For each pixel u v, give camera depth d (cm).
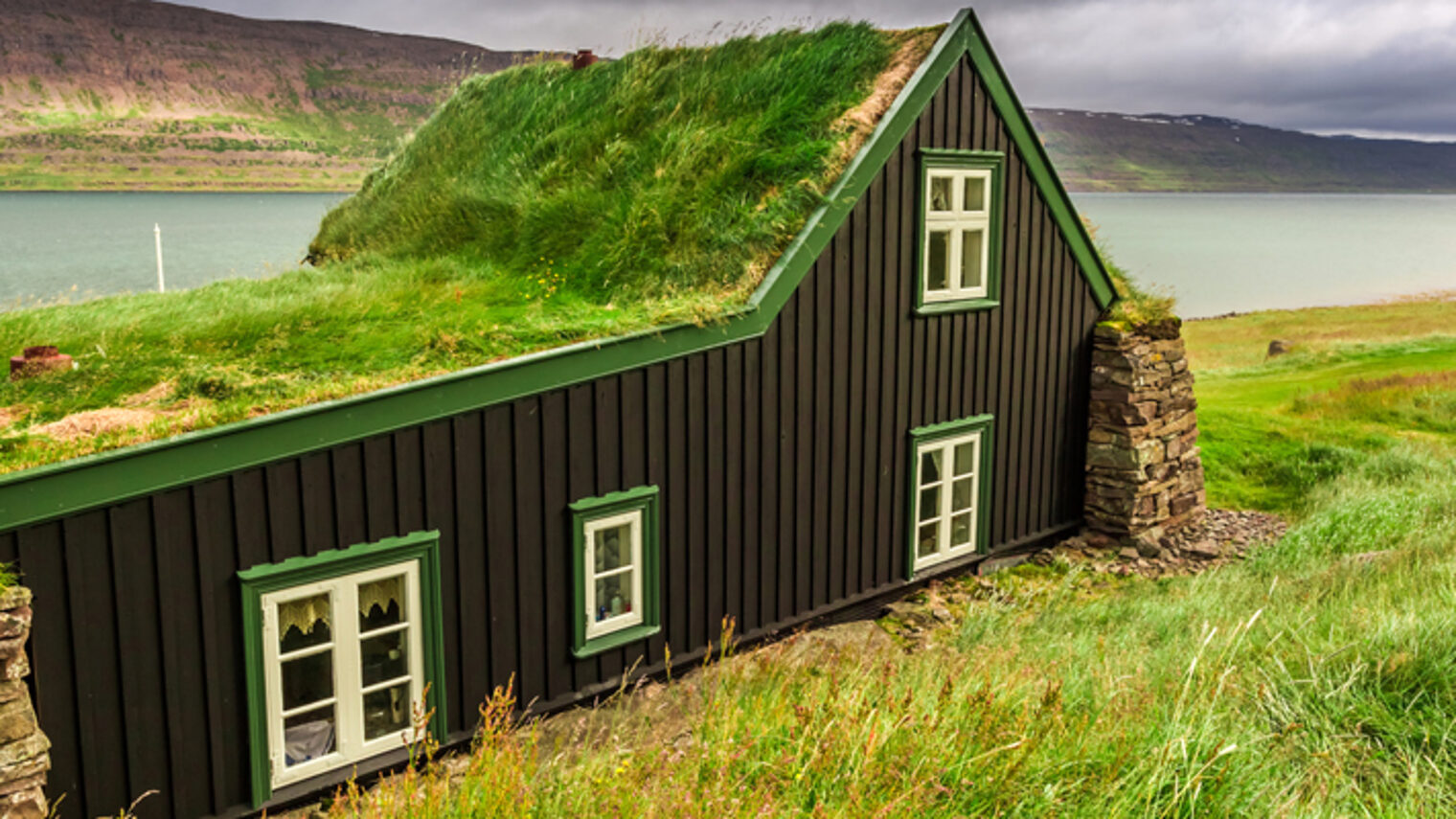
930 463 1187
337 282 1234
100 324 988
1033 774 446
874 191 1020
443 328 857
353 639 710
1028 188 1205
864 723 463
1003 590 1166
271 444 654
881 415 1077
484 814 432
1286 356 3700
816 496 1023
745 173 1057
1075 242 1283
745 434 941
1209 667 601
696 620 930
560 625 832
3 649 523
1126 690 560
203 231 8394
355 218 1584
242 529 652
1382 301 8200
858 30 1195
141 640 620
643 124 1312
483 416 759
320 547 688
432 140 1656
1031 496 1297
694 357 886
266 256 5206
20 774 529
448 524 751
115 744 618
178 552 629
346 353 834
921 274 1083
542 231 1223
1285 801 455
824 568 1047
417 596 736
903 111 1032
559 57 1669
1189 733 474
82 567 593
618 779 462
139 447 600
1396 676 620
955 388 1160
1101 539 1346
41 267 4438
